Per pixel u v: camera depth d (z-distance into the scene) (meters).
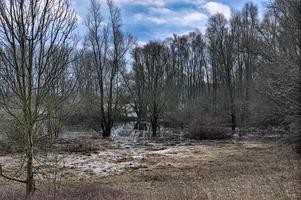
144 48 48.84
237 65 53.91
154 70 47.78
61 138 33.69
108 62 45.16
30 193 9.59
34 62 8.94
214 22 57.06
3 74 8.62
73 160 23.80
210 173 17.47
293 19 23.11
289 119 23.14
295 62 22.06
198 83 62.00
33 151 9.69
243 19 54.12
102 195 10.84
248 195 10.73
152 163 22.55
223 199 10.45
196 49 63.06
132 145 33.19
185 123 47.75
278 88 24.45
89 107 41.12
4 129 10.22
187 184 13.93
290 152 21.41
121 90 46.22
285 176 13.38
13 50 8.62
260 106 32.50
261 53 31.47
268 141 33.53
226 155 25.20
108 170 20.45
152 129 45.66
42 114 9.24
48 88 9.09
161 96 46.62
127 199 10.77
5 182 13.90
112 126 46.09
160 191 12.34
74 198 9.93
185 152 27.84
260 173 15.38
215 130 38.59
